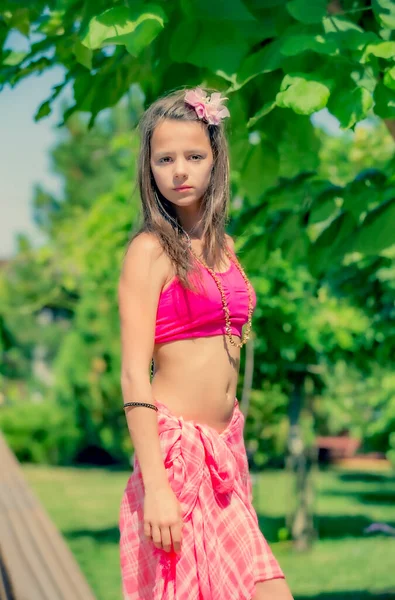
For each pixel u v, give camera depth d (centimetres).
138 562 253
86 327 3669
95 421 3766
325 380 1753
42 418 3894
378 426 2192
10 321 4741
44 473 3638
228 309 261
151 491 239
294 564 1599
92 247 2020
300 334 1517
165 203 262
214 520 254
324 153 1694
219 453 254
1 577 404
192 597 246
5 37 489
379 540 1866
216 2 378
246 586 252
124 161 1920
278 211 589
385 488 3059
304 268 1461
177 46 385
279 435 1980
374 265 774
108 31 338
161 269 254
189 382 258
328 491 2961
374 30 437
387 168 569
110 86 488
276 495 2698
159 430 254
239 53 383
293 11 370
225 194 263
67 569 382
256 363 1580
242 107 460
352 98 352
